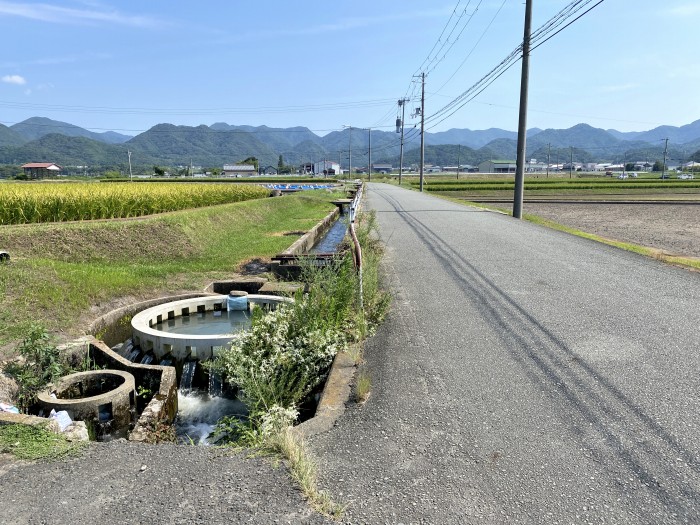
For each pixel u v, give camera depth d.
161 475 3.30
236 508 2.93
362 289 6.71
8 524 2.80
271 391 4.77
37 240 11.22
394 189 51.16
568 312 6.64
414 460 3.45
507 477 3.23
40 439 3.80
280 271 11.23
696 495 3.03
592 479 3.20
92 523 2.81
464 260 10.23
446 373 4.85
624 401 4.20
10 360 5.78
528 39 17.41
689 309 6.68
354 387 4.62
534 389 4.46
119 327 8.41
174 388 6.02
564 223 21.81
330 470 3.34
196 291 9.95
